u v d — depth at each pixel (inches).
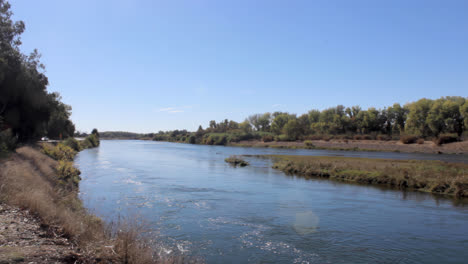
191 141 5925.2
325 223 555.8
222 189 893.8
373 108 4559.5
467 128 3309.5
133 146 4352.9
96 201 685.9
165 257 346.0
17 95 1218.6
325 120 5137.8
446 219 586.9
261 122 6624.0
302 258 398.9
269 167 1565.0
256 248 430.3
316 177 1184.8
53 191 533.0
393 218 592.4
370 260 394.6
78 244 272.7
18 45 1172.5
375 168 1187.9
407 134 3868.1
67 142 2460.6
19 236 260.4
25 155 868.0
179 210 634.2
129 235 302.2
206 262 370.9
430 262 391.5
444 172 998.4
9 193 376.2
